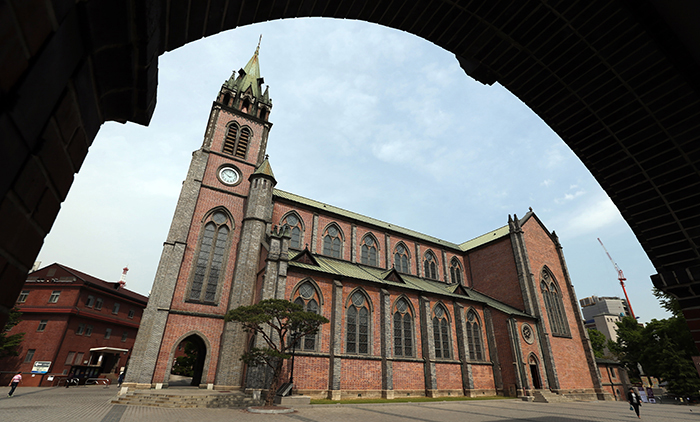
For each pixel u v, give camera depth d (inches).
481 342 1625.2
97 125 117.3
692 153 210.5
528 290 1795.0
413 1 199.9
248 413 871.7
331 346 1202.0
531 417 938.7
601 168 245.3
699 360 225.3
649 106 208.7
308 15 191.8
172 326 1221.7
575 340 1861.5
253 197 1499.8
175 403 963.3
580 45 202.1
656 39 187.2
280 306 980.6
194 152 1561.3
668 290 242.4
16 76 59.0
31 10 59.2
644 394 1738.4
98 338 2026.3
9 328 1750.7
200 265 1364.4
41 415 770.2
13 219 72.7
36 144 73.9
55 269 2026.3
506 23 203.3
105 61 102.1
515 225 1943.9
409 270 1962.4
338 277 1317.7
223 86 1818.4
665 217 234.7
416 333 1435.8
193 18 149.7
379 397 1229.1
